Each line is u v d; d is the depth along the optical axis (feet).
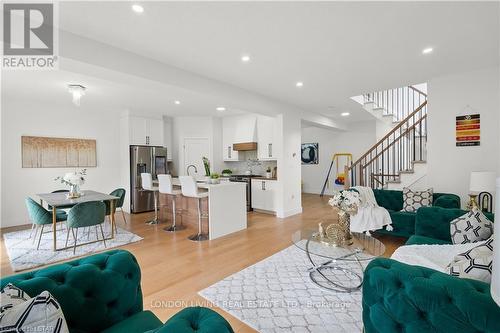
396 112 21.11
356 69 11.18
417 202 12.24
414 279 3.35
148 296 7.66
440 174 12.55
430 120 12.77
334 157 28.17
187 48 9.02
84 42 8.12
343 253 7.73
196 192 12.90
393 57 9.95
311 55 9.68
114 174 20.29
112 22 7.31
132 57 9.29
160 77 10.13
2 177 15.57
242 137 21.95
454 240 7.38
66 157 17.89
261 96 15.37
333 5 6.59
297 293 7.75
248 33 8.00
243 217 14.88
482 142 11.44
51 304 3.07
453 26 7.68
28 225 16.05
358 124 26.45
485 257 3.98
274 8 6.72
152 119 20.88
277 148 17.78
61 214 12.83
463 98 11.82
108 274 4.31
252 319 6.53
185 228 15.19
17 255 10.93
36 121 16.75
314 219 17.31
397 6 6.66
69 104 17.58
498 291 1.96
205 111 20.43
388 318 3.49
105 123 19.85
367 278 3.83
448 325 2.98
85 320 3.92
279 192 17.94
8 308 2.93
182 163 22.77
